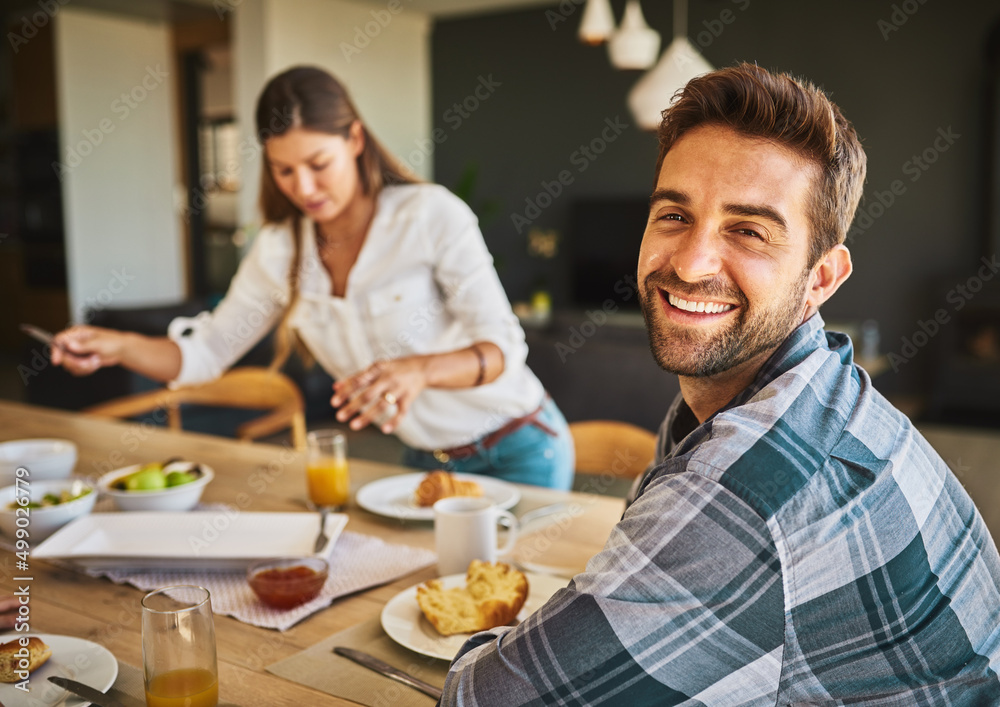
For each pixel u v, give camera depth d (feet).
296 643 3.25
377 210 5.58
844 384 2.39
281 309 6.20
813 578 2.05
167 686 2.58
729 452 2.10
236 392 8.16
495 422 5.65
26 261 24.00
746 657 2.07
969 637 2.28
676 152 2.33
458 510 3.99
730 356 2.35
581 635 2.07
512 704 2.14
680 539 2.04
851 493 2.12
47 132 22.65
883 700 2.15
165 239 24.84
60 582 3.91
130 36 23.36
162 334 12.67
